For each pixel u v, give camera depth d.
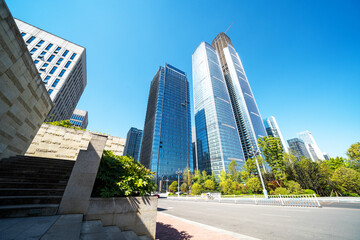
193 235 5.80
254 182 29.14
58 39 49.72
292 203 15.40
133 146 141.38
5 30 4.91
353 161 30.14
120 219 3.98
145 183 4.74
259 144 33.69
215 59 129.12
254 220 8.61
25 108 7.08
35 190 3.95
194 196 36.50
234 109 117.94
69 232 2.31
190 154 82.12
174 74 109.19
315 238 5.34
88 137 12.52
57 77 43.28
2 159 5.98
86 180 3.84
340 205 13.41
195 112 109.38
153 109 90.88
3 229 2.18
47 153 10.91
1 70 5.14
